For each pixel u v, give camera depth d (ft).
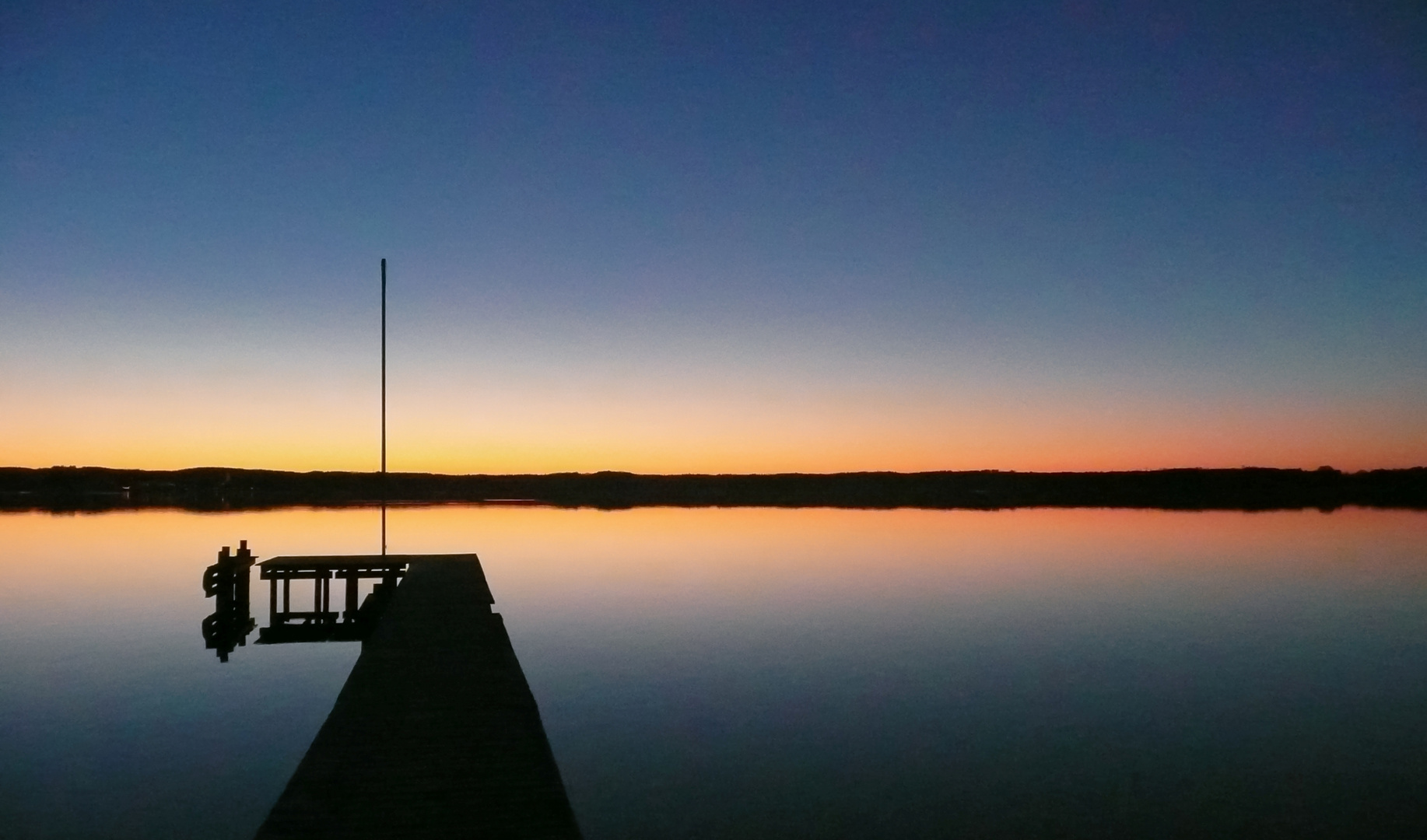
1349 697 42.42
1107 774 31.63
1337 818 27.76
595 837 26.11
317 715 38.24
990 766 32.24
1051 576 84.94
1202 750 34.30
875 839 26.04
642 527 147.02
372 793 16.49
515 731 19.98
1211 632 58.59
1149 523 160.86
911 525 155.02
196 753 33.04
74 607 64.64
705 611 64.95
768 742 34.88
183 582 76.89
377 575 54.29
